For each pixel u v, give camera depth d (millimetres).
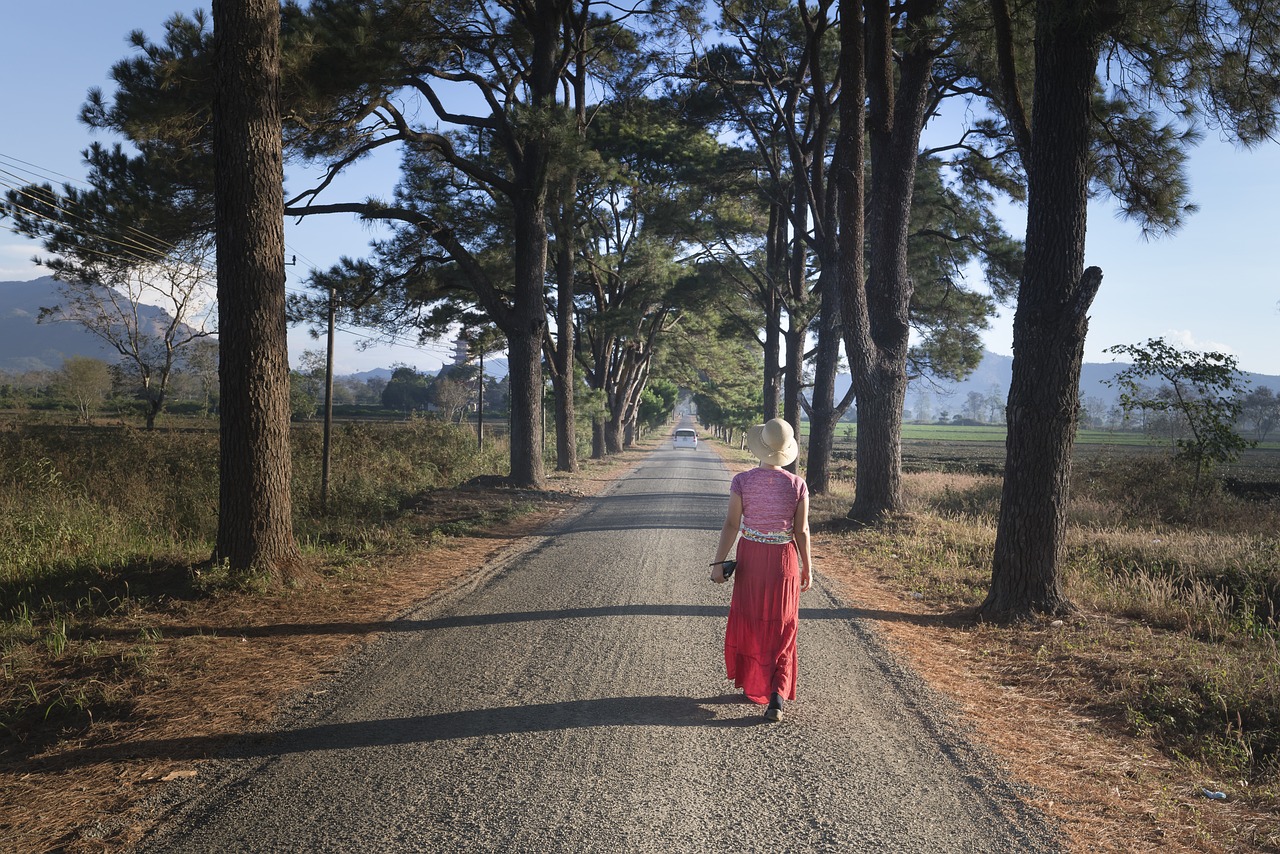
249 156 7676
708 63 21797
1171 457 17562
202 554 8859
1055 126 7371
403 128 16312
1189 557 10008
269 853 3049
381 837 3172
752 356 55812
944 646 6520
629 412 52344
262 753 4000
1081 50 7320
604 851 3092
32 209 12914
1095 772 4027
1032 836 3312
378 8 14977
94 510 10969
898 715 4785
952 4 10742
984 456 56219
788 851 3125
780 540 4848
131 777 3719
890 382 14281
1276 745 4414
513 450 20359
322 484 14570
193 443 18484
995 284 23562
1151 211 9914
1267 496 19859
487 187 22672
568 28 20297
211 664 5449
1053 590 7379
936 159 22672
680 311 35969
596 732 4344
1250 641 6609
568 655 5832
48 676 5141
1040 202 7434
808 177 22156
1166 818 3512
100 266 14570
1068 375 7312
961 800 3645
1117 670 5613
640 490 22047
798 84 21844
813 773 3889
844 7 13391
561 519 14859
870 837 3260
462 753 4023
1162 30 7910
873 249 14516
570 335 27438
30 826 3258
